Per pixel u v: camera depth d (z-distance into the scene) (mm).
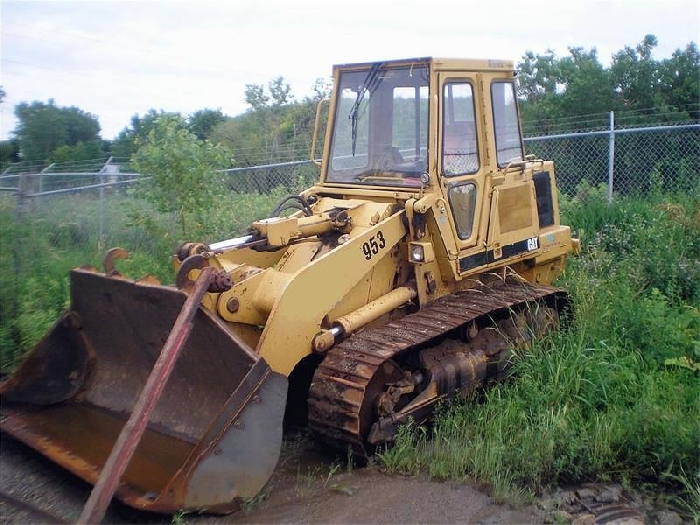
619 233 10531
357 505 5000
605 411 6172
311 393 5520
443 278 6660
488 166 6824
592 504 5145
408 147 6500
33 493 5105
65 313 6023
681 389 6250
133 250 10141
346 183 6887
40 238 8961
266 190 13227
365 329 6078
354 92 6883
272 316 5262
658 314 7340
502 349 6734
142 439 5367
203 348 5133
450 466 5418
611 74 15891
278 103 19391
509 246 7094
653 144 13461
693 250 10156
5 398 5793
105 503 4062
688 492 5180
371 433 5570
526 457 5438
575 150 13945
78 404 5918
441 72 6305
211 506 4648
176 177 9039
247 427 4730
